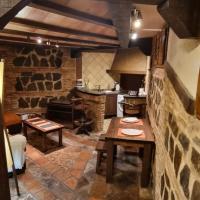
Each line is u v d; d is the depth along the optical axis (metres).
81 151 3.74
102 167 3.16
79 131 4.71
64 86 5.68
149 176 2.74
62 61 5.54
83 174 2.97
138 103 4.72
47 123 4.05
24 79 5.15
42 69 5.32
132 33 2.68
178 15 0.92
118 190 2.62
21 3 1.04
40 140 4.21
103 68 6.15
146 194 2.55
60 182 2.77
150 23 2.22
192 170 0.98
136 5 1.47
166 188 1.60
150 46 3.79
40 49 5.20
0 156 1.08
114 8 1.26
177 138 1.33
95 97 4.86
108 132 2.79
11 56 4.87
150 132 2.83
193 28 0.95
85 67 5.95
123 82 6.32
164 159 1.77
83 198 2.46
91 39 3.39
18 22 1.86
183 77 1.30
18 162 2.86
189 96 1.09
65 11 1.50
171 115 1.60
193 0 0.91
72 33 2.46
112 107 6.06
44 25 2.11
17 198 2.43
